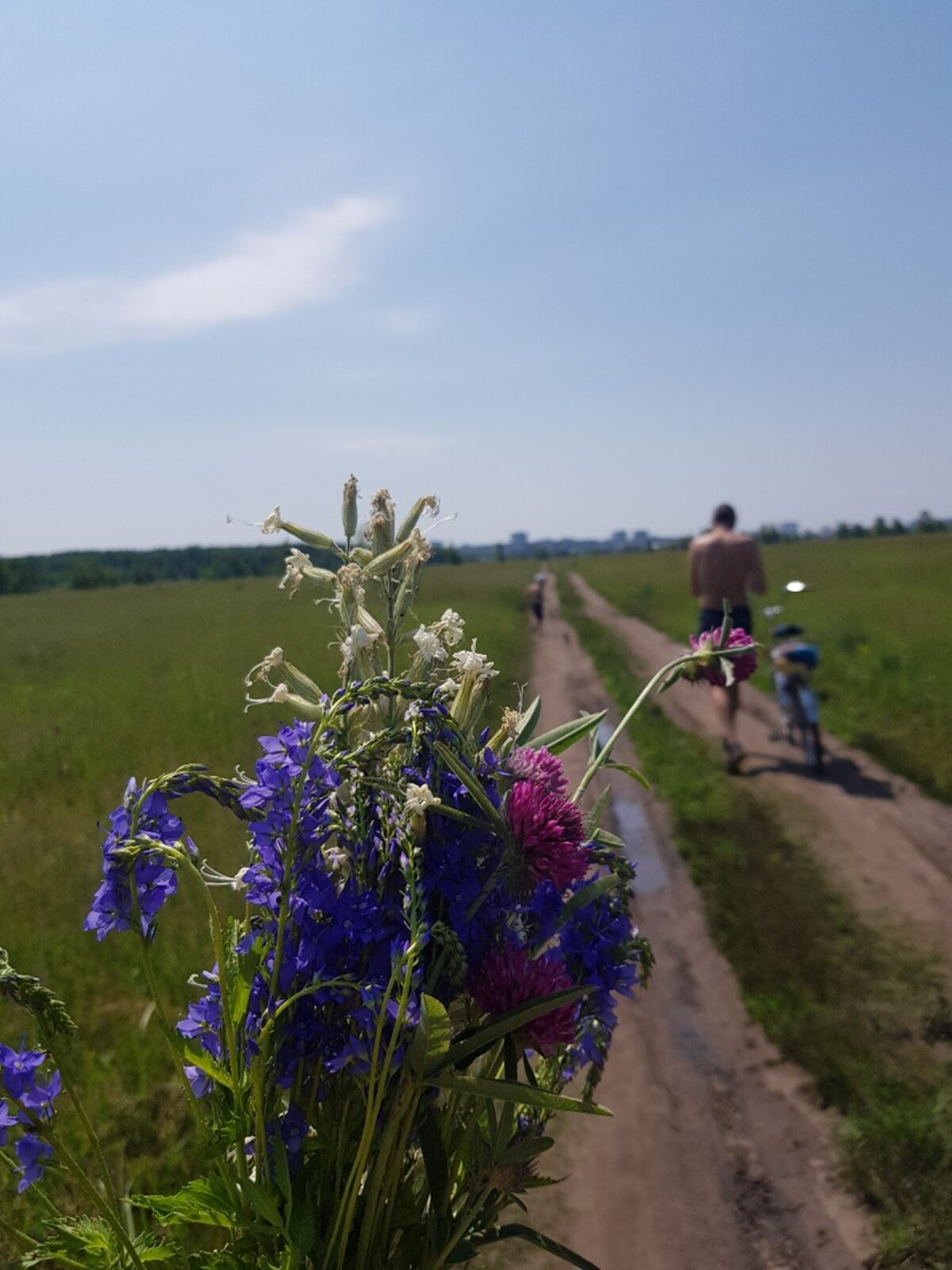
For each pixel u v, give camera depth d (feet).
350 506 4.64
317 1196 4.04
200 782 4.15
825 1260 10.48
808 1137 12.57
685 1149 12.53
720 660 5.52
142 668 59.98
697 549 31.48
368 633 4.42
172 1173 10.33
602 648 63.57
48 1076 3.89
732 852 22.72
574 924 4.59
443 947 4.06
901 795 27.32
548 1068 4.81
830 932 18.35
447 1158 4.14
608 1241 10.94
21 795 28.53
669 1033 15.28
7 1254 4.84
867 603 74.69
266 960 4.05
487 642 60.59
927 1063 13.88
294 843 3.89
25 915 17.99
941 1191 11.16
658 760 31.42
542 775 4.41
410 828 3.96
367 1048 3.81
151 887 4.09
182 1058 4.47
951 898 19.98
